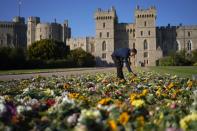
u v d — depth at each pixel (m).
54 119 7.20
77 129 5.87
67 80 20.70
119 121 6.44
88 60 145.75
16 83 19.16
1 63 86.19
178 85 14.48
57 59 120.62
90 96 11.64
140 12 177.12
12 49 93.44
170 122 6.73
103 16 177.50
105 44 177.62
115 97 11.35
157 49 175.62
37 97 11.52
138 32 177.12
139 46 176.75
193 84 14.49
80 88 14.59
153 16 176.25
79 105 8.23
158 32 183.88
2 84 18.59
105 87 14.08
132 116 7.08
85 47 188.12
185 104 9.17
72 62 123.12
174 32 183.75
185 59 124.38
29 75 40.38
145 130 6.30
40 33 195.12
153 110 8.07
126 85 15.23
